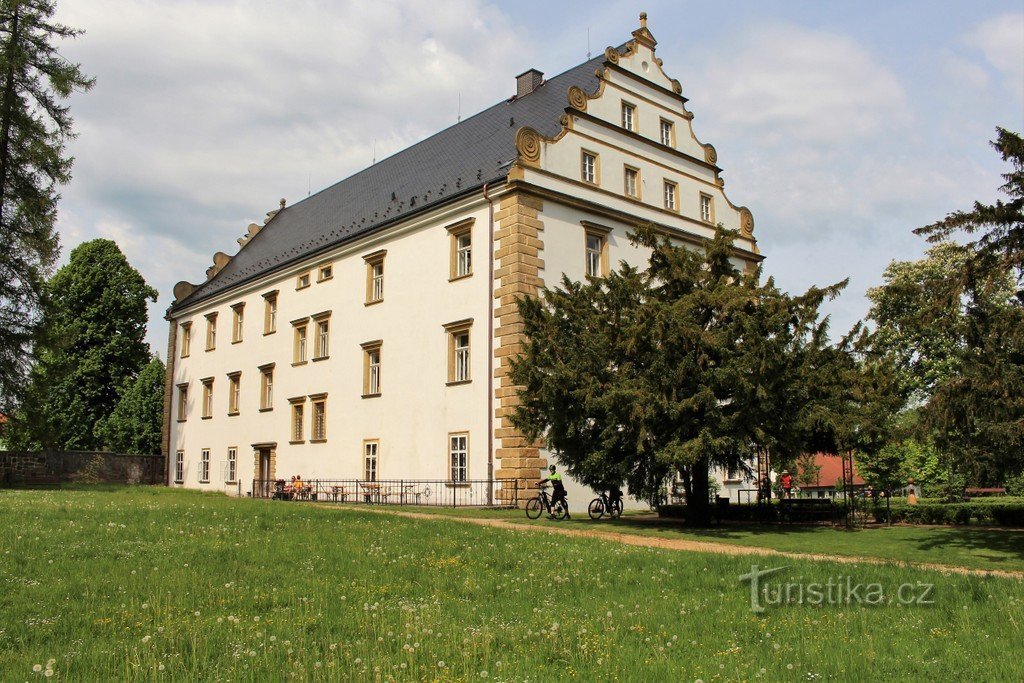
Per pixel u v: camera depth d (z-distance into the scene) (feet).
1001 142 51.44
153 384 173.99
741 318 65.41
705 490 72.38
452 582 38.47
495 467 90.48
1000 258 51.88
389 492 104.63
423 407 101.81
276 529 57.47
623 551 49.70
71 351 177.37
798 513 77.77
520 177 93.45
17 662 23.86
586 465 68.33
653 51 116.37
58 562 39.73
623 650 26.37
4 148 115.65
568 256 96.78
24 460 135.13
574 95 102.01
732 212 123.85
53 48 120.88
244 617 30.35
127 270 185.88
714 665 24.72
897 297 62.08
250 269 148.15
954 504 73.77
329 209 145.59
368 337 113.29
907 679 23.57
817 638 28.37
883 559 49.96
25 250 116.88
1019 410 47.01
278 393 131.85
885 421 69.82
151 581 36.04
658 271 76.43
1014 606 32.45
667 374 65.21
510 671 23.85
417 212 106.32
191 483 153.07
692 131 120.06
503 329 91.35
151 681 22.12
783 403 67.26
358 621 29.81
